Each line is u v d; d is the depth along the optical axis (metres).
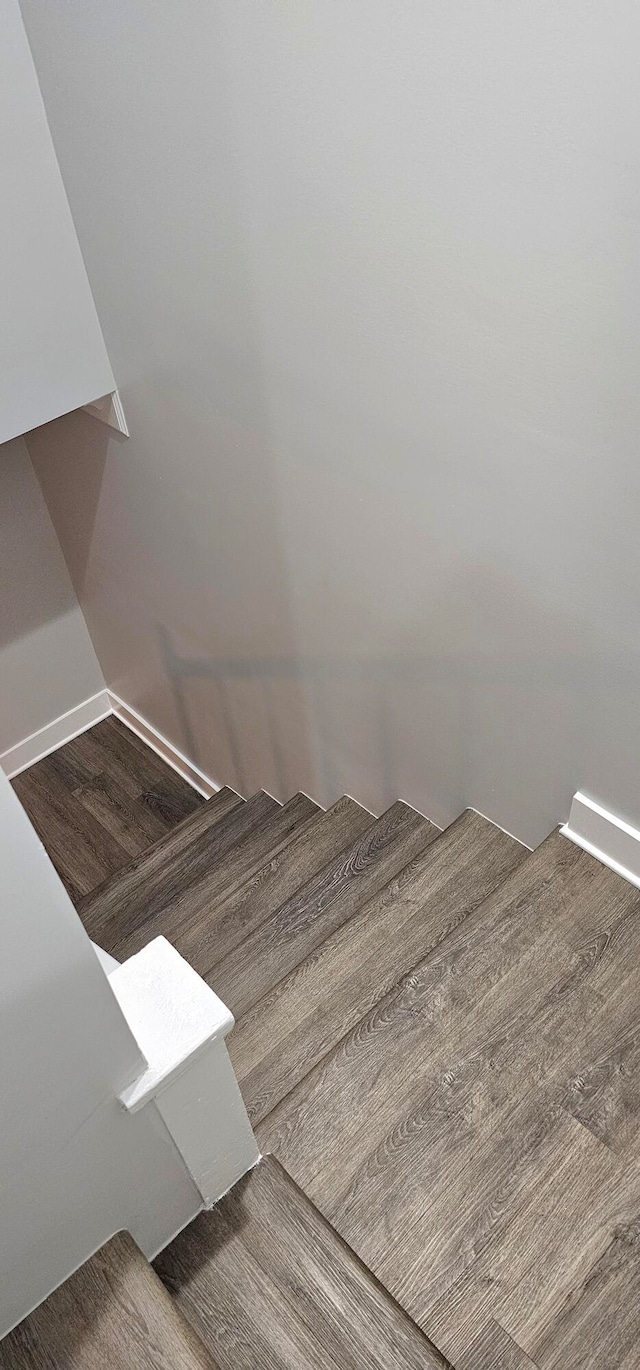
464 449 1.79
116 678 4.41
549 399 1.55
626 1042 1.85
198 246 2.11
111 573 3.73
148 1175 1.42
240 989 2.49
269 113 1.70
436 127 1.43
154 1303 1.38
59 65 2.12
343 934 2.26
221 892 3.06
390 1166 1.72
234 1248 1.60
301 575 2.59
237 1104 1.50
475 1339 1.52
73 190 2.39
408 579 2.19
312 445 2.19
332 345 1.92
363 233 1.68
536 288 1.45
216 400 2.42
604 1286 1.55
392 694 2.56
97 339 2.73
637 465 1.50
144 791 4.34
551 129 1.28
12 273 2.48
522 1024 1.89
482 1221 1.64
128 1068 1.21
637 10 1.11
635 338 1.37
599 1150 1.71
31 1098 1.09
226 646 3.29
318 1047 2.06
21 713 4.36
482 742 2.34
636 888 2.10
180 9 1.72
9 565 3.93
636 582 1.64
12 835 0.85
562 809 2.23
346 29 1.46
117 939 3.05
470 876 2.35
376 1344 1.50
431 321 1.67
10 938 0.92
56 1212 1.27
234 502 2.64
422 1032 1.90
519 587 1.89
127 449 3.01
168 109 1.92
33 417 2.77
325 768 3.24
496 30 1.27
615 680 1.83
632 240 1.28
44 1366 1.34
